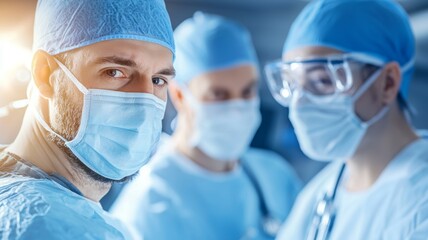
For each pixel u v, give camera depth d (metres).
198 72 1.87
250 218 2.02
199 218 1.87
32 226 0.72
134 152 0.95
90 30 0.90
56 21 0.92
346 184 1.50
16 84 1.24
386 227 1.23
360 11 1.37
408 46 1.41
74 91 0.91
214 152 1.90
